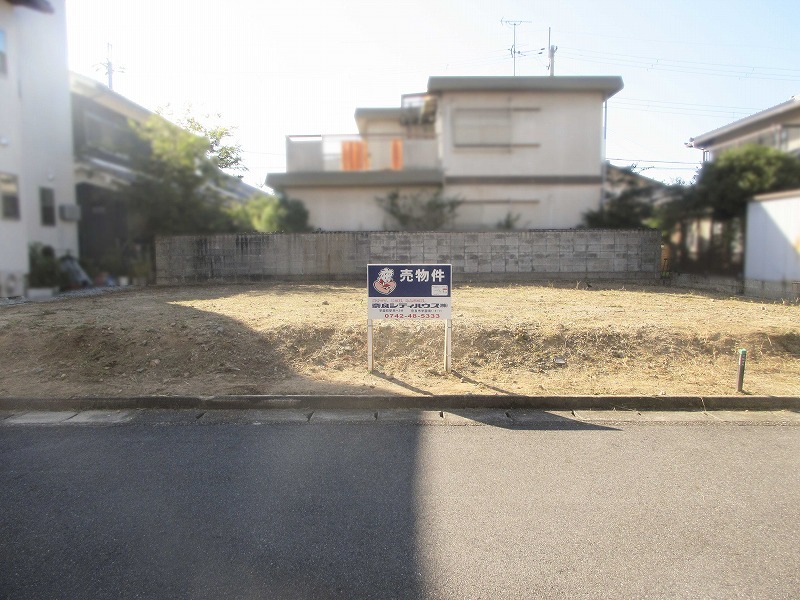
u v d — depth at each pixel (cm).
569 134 1403
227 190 1438
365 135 1429
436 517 321
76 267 1178
